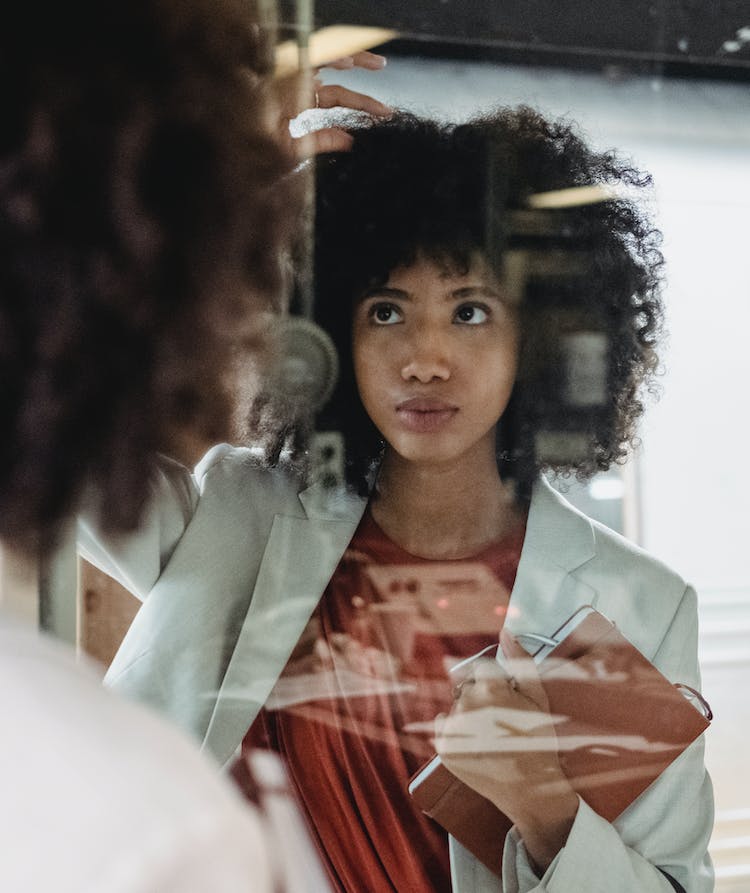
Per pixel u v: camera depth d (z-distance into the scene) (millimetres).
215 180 362
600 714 898
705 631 908
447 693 903
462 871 888
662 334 905
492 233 899
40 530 362
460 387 901
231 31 390
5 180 326
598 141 905
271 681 900
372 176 891
